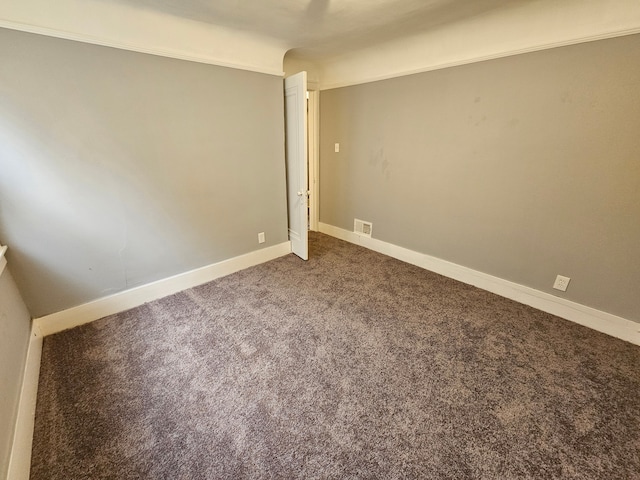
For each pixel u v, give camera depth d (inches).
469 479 45.8
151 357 71.3
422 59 104.7
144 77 81.4
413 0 74.0
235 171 109.0
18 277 72.7
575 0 70.1
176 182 94.8
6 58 62.8
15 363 56.9
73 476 46.0
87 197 79.2
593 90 72.5
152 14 78.2
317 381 64.5
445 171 108.0
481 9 79.5
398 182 125.3
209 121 97.4
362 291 104.0
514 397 60.5
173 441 51.4
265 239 127.5
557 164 81.7
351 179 145.9
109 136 79.0
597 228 78.3
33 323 75.1
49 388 62.0
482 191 99.4
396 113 118.0
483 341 77.5
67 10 67.4
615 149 72.1
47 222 74.6
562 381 64.6
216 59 94.0
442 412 57.0
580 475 46.5
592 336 79.8
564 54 75.0
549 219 86.2
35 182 71.1
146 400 59.5
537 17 76.9
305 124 111.9
